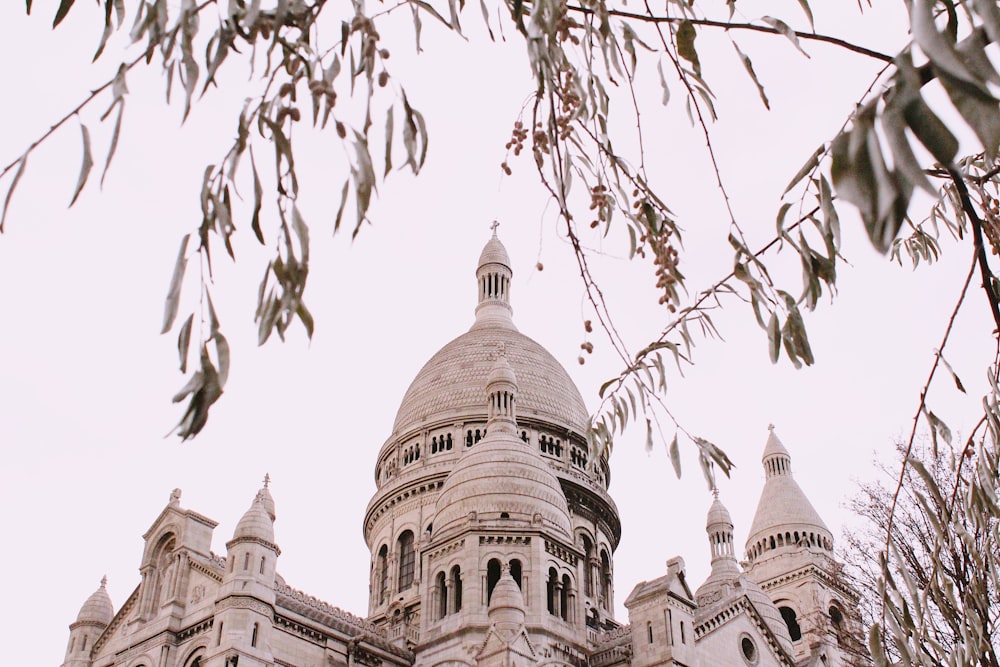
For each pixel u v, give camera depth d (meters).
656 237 10.98
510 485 75.38
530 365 105.88
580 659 68.31
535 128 10.59
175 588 65.44
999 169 11.71
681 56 10.18
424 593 72.25
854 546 48.59
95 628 71.88
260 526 63.72
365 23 8.77
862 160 6.77
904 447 42.53
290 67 8.78
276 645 62.38
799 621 94.62
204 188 8.62
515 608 64.19
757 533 104.56
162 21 8.66
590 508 94.69
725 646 68.62
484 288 120.81
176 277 8.38
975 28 6.79
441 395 102.19
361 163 8.56
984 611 15.23
